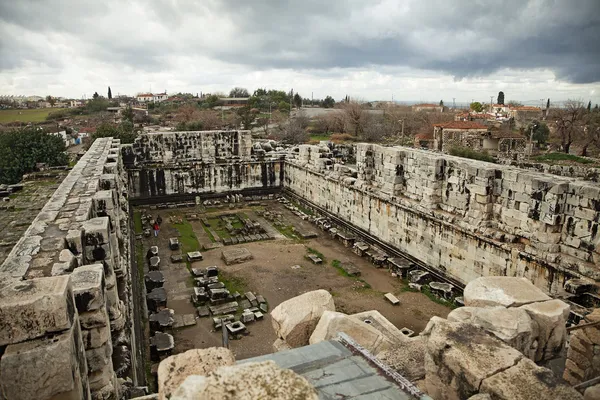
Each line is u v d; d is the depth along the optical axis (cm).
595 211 1673
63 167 4244
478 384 561
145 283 2477
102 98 19538
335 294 2380
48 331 606
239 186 4497
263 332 2036
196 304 2272
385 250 2923
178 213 3959
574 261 1727
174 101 18512
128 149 4166
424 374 722
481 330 665
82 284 849
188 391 373
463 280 2305
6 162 4438
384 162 2919
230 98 16838
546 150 7806
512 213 2069
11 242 1928
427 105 16762
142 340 1917
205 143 4419
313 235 3316
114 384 905
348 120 10069
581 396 527
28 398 593
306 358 581
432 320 820
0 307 579
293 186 4441
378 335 814
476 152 5719
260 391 371
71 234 1136
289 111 13888
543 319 745
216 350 559
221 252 2984
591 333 772
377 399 491
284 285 2495
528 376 559
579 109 8225
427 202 2552
